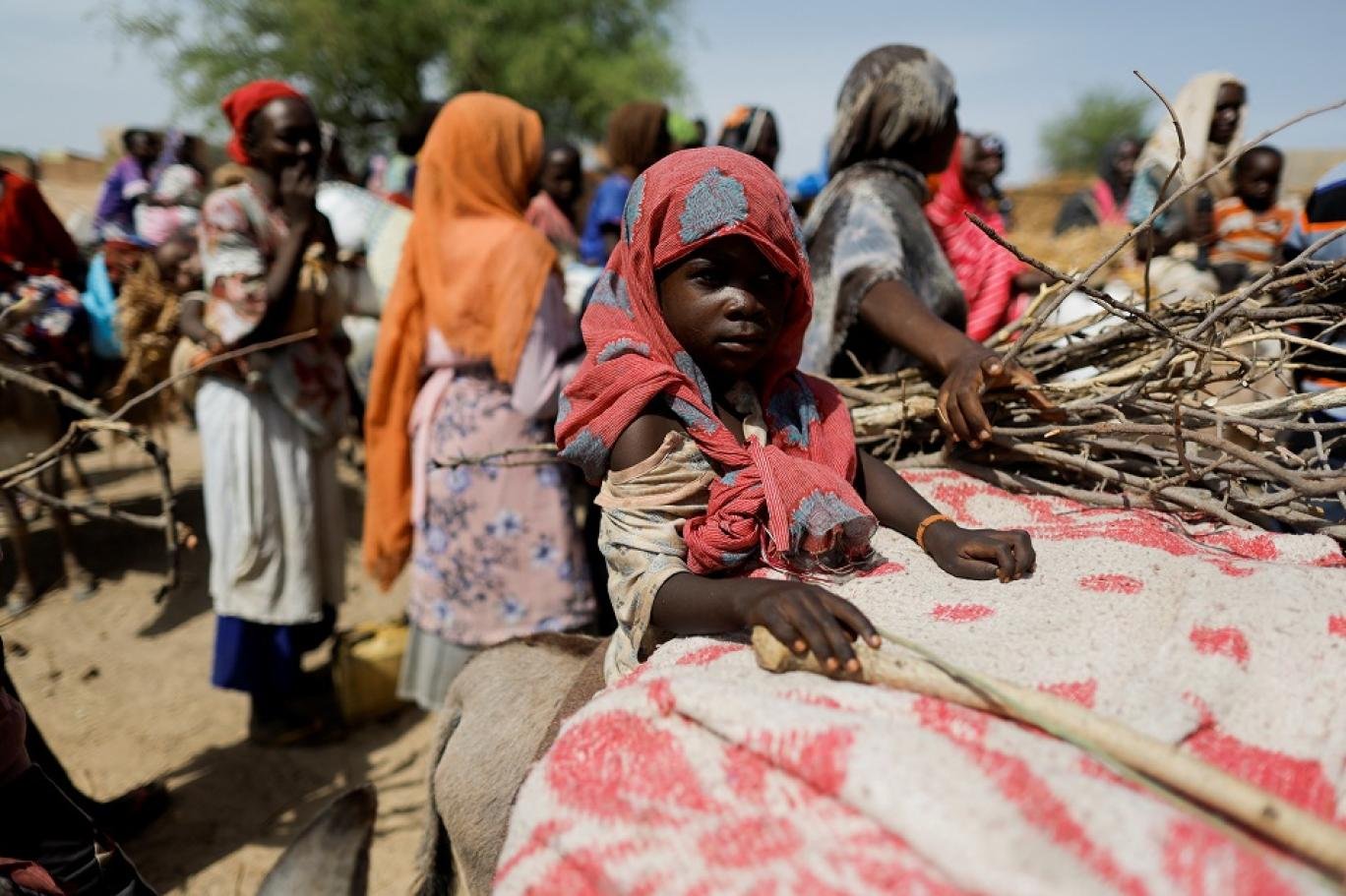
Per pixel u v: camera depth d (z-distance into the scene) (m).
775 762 1.11
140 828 3.74
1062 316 4.01
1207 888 0.87
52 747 4.26
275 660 4.07
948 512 1.98
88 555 6.16
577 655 2.08
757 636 1.33
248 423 3.79
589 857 1.14
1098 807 0.95
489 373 3.59
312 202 3.64
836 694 1.23
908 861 0.97
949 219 3.21
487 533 3.62
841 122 2.51
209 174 8.01
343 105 16.92
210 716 4.55
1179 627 1.33
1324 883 0.90
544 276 3.49
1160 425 1.87
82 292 5.79
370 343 5.82
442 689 3.76
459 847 2.03
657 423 1.55
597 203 6.49
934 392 2.22
